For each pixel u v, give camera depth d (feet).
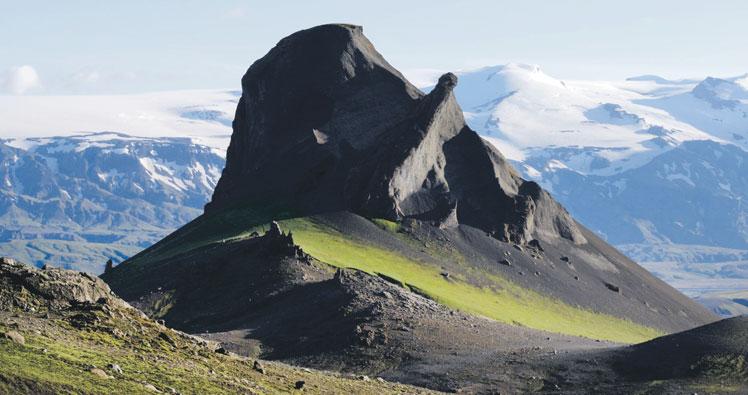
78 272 378.32
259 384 352.08
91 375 285.23
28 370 270.87
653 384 609.01
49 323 327.26
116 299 376.48
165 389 297.94
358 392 426.51
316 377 437.58
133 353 327.67
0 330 298.97
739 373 609.01
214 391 315.37
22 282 351.87
